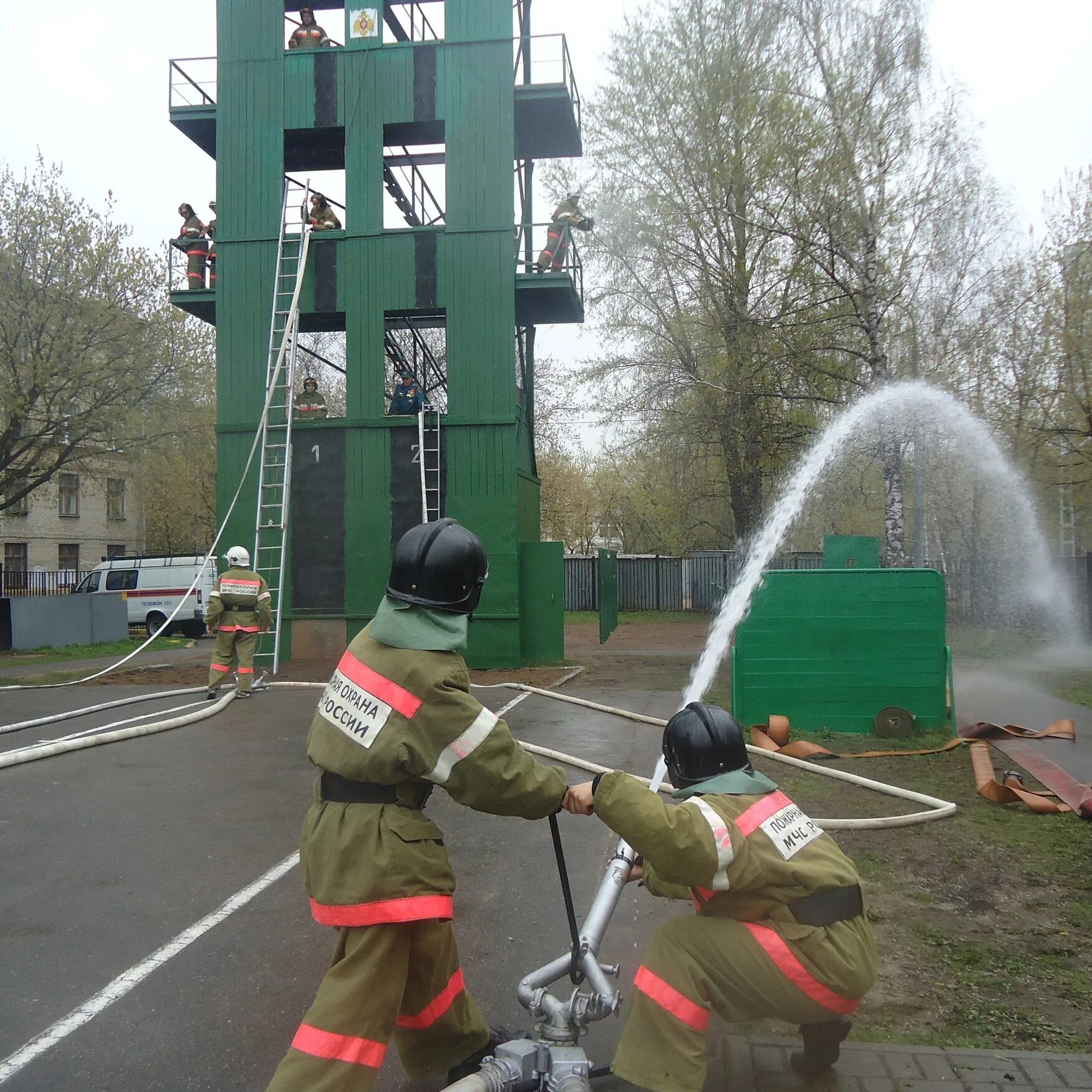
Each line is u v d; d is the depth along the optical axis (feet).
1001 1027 11.39
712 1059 10.53
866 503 82.17
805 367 55.77
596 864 17.69
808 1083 9.98
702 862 8.61
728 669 52.16
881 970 12.96
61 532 138.62
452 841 19.20
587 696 40.06
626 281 67.82
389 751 8.43
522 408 55.42
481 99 50.26
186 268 54.75
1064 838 18.94
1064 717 34.35
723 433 64.85
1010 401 61.41
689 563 109.91
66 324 79.82
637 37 62.18
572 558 113.39
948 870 17.03
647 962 9.18
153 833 20.04
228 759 27.48
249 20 52.13
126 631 83.20
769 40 52.85
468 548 8.95
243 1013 11.81
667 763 9.97
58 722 34.35
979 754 25.14
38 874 17.35
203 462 109.81
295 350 49.44
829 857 9.23
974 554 75.20
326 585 51.01
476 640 49.65
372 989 8.47
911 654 29.19
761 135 53.67
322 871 8.71
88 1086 10.16
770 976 8.75
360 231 50.98
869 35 50.34
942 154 51.55
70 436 83.41
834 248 51.37
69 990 12.49
